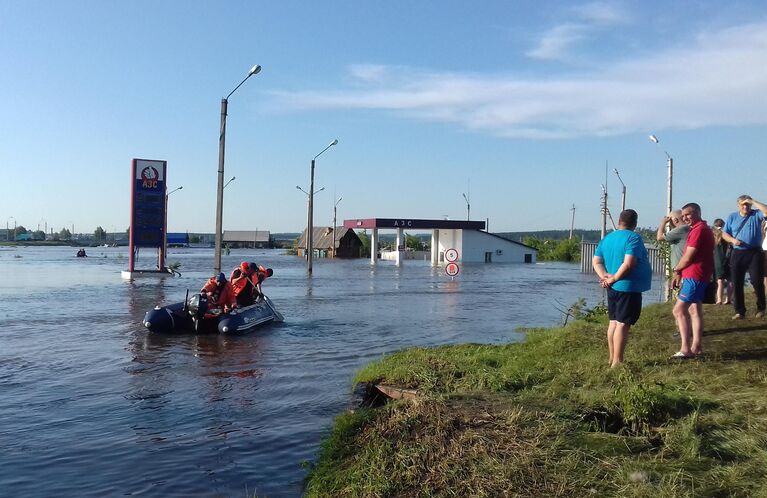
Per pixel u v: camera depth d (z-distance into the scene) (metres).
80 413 7.89
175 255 79.12
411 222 57.38
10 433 7.06
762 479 4.21
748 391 5.94
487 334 14.77
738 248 9.59
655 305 13.24
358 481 5.06
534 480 4.45
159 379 9.88
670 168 16.17
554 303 22.84
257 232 137.75
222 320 14.56
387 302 22.81
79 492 5.44
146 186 34.84
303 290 28.03
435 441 5.27
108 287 28.70
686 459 4.64
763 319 9.46
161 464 6.08
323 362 11.29
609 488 4.27
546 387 6.84
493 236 63.62
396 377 8.05
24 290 27.00
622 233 7.23
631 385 5.92
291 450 6.44
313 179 36.56
